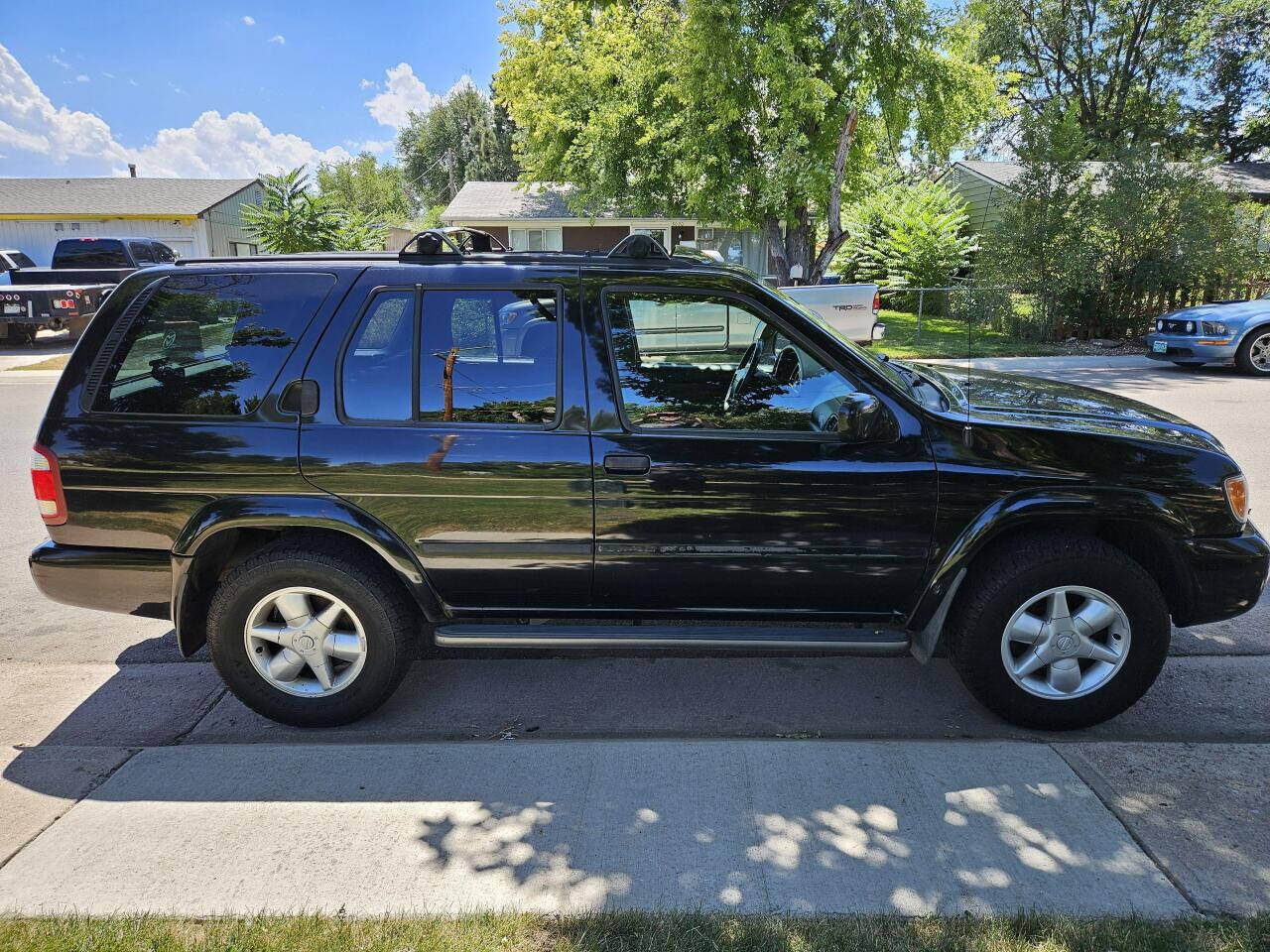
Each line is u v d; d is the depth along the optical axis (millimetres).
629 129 18766
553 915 2379
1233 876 2502
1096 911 2369
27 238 26984
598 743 3287
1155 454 3244
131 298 3332
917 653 3400
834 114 17000
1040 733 3438
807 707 3688
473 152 54750
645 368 3389
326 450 3246
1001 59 29719
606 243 25672
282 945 2275
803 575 3326
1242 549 3303
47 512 3326
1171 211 16250
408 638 3459
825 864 2590
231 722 3633
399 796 2965
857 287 12984
